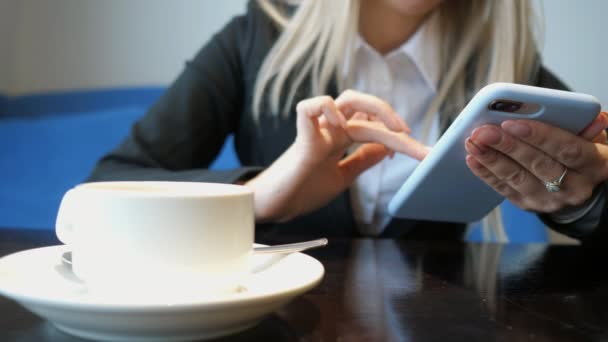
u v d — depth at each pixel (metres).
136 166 0.96
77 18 2.02
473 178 0.60
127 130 1.69
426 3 0.95
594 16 1.72
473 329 0.34
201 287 0.33
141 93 1.87
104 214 0.31
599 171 0.58
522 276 0.53
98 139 1.67
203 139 1.08
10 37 2.05
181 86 1.08
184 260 0.32
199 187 0.37
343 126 0.69
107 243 0.31
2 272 0.34
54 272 0.37
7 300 0.38
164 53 1.99
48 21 2.05
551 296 0.44
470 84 1.08
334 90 1.05
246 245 0.35
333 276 0.50
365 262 0.58
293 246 0.44
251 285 0.36
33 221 1.53
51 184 1.60
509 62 1.04
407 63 1.09
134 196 0.31
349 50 1.04
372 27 1.11
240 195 0.34
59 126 1.69
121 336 0.28
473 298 0.43
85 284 0.34
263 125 1.07
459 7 1.09
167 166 1.02
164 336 0.28
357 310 0.38
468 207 0.69
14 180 1.60
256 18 1.14
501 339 0.32
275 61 1.05
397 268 0.55
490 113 0.50
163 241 0.32
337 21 1.02
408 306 0.40
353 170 0.84
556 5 1.74
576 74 1.75
